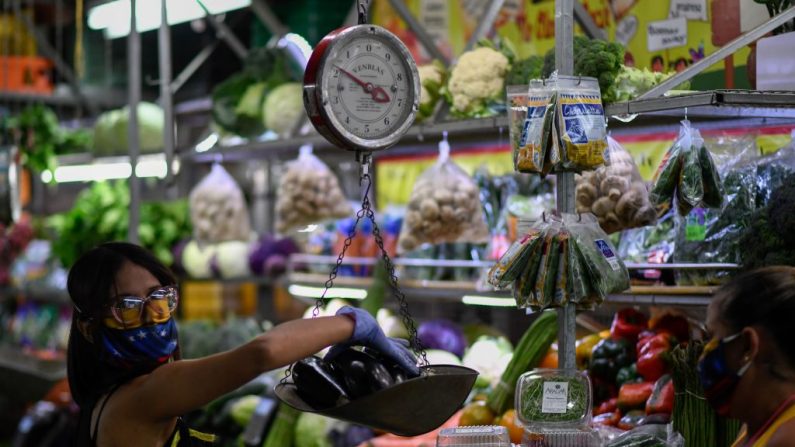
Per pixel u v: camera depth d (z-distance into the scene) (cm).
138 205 471
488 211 405
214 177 537
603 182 308
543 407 269
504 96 363
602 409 332
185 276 612
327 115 249
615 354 339
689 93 275
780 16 273
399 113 261
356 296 491
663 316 337
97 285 230
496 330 466
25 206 761
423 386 211
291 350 208
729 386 195
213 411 479
